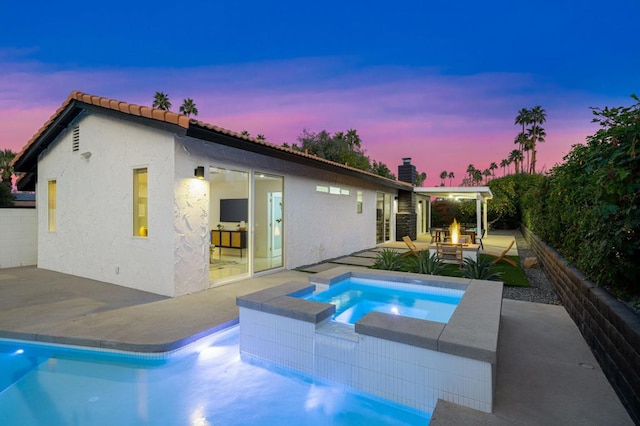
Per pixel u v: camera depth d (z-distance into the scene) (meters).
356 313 5.41
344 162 28.97
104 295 6.21
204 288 6.66
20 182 10.07
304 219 9.79
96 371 3.85
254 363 4.02
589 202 4.17
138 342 4.04
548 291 6.62
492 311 3.67
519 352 3.82
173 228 6.07
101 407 3.18
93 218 7.61
